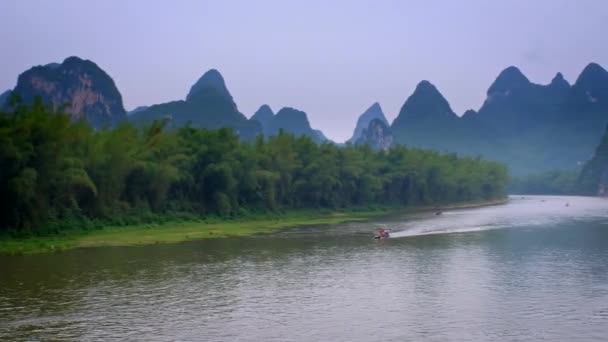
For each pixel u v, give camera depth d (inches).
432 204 5310.0
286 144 3764.8
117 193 2524.6
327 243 1988.2
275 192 3607.3
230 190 3174.2
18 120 1972.2
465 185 5634.8
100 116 6889.8
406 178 5022.1
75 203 2246.6
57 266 1469.0
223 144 3122.5
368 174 4458.7
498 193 6461.6
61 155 2066.9
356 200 4490.7
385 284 1217.4
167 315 968.9
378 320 923.4
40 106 2076.8
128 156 2492.6
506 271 1354.6
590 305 1005.8
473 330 858.8
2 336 852.0
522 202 5969.5
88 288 1189.7
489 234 2244.1
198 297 1104.2
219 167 3024.1
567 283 1202.6
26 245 1852.9
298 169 3895.2
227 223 2957.7
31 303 1056.8
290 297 1100.5
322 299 1080.8
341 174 4254.4
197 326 901.2
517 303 1025.5
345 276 1316.4
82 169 2155.5
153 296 1113.4
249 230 2549.2
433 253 1685.5
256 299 1084.5
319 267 1448.1
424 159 5354.3
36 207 2055.9
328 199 4119.1
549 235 2169.0
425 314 956.6
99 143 2417.6
